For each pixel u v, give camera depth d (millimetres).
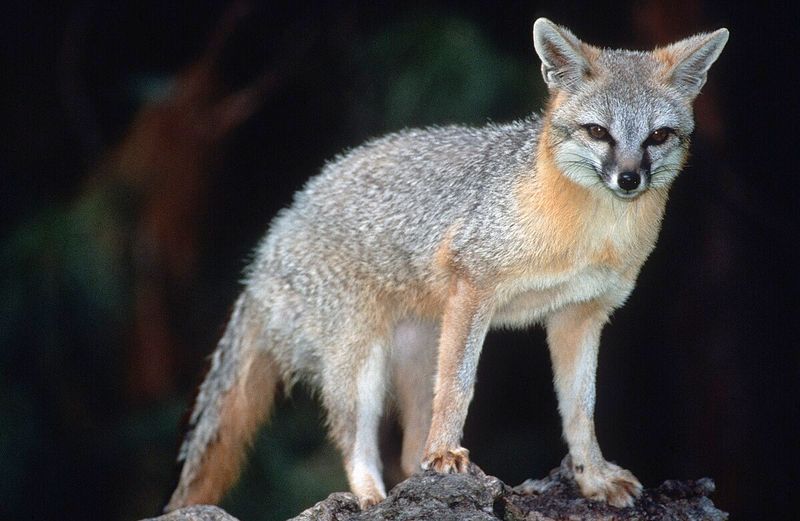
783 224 14656
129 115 14930
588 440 8242
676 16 14109
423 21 13539
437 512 7086
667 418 14812
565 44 8172
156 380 13812
